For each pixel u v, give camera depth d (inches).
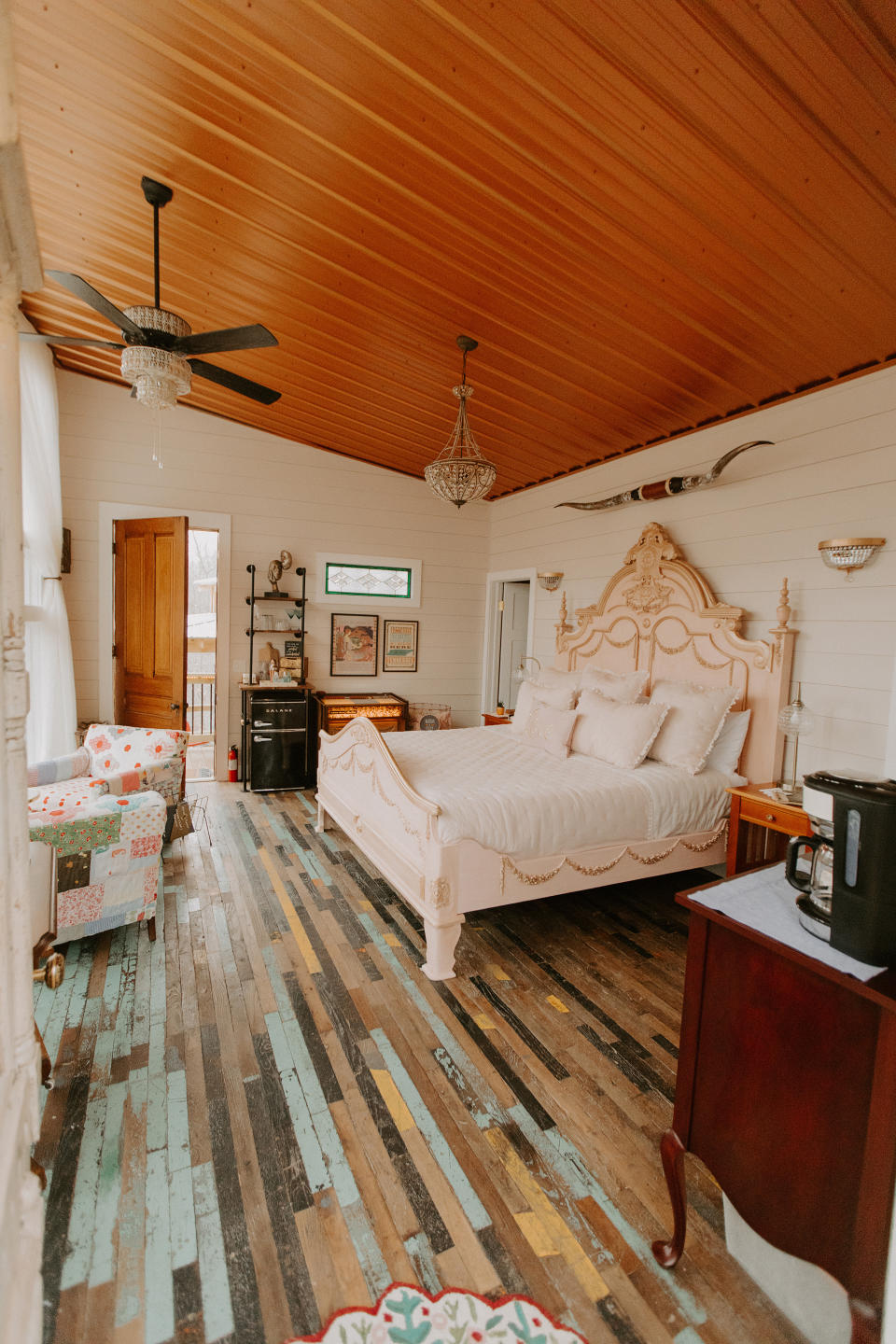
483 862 101.5
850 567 117.9
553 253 105.4
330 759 157.5
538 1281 53.1
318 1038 83.4
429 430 196.7
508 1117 70.8
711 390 138.6
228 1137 66.8
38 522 163.0
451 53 74.7
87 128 97.3
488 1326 49.3
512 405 167.3
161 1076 75.4
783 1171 46.1
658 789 119.6
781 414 134.6
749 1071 48.7
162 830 104.3
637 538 176.7
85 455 194.1
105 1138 66.1
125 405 198.1
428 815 100.4
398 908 123.0
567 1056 81.5
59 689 168.9
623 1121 70.9
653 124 77.7
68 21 80.0
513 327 130.0
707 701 133.6
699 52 68.0
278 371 170.4
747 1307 51.7
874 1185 39.9
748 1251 56.6
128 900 102.2
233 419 210.7
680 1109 53.7
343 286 127.7
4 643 30.4
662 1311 51.1
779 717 122.0
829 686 124.3
